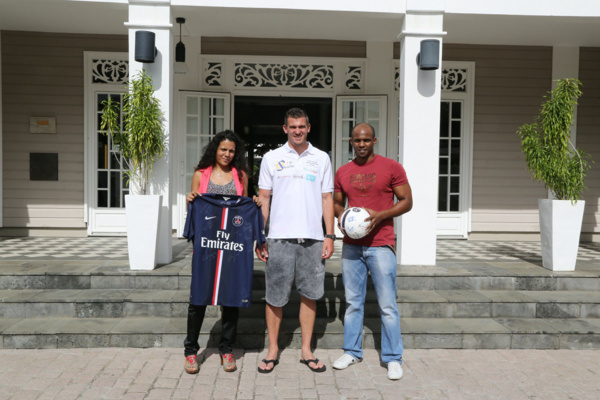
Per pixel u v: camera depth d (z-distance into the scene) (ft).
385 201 12.03
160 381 11.14
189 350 11.66
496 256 19.70
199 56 23.36
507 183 24.93
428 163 16.94
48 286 15.16
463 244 23.49
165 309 14.24
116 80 23.54
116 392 10.57
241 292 11.63
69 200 23.72
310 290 11.96
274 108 24.57
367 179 11.98
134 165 15.96
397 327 11.81
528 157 16.88
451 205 25.04
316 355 12.98
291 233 11.68
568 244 16.40
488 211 24.97
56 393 10.46
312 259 11.90
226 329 11.89
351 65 24.11
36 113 23.31
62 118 23.44
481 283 15.88
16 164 23.44
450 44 24.25
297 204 11.75
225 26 21.76
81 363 12.05
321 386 11.06
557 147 16.42
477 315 14.71
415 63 16.85
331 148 24.62
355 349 12.32
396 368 11.52
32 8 19.69
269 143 24.63
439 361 12.61
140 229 15.53
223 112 23.71
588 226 25.04
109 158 23.81
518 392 10.84
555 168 16.17
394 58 24.02
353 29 21.97
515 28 21.57
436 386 11.12
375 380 11.42
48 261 17.15
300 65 24.04
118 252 19.31
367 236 11.98
